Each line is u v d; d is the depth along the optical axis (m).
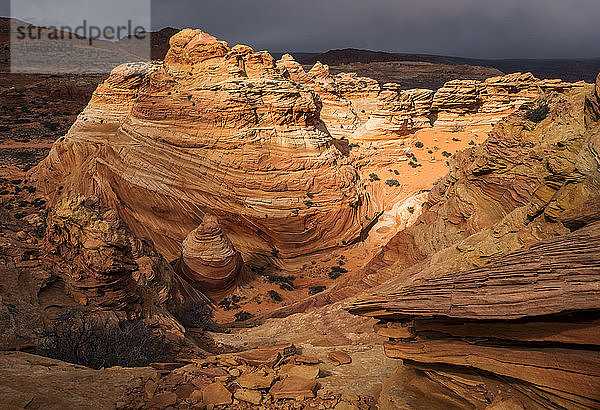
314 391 6.71
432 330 6.31
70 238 12.99
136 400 6.00
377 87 70.12
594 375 4.09
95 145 51.53
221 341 17.47
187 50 45.47
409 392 6.29
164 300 18.77
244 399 6.22
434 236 22.56
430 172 52.25
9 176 58.22
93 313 11.67
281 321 20.98
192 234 34.38
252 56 46.19
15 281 11.54
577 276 4.51
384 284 19.55
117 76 54.72
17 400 5.33
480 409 5.37
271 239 40.91
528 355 4.77
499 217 18.67
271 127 43.00
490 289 5.22
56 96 115.88
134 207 42.62
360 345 11.43
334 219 42.06
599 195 8.47
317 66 70.81
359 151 53.88
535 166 16.66
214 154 41.56
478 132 61.50
